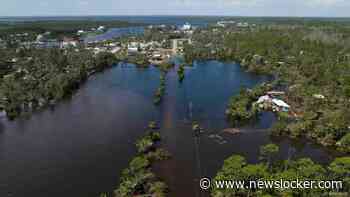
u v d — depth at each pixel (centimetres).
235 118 11519
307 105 12094
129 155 8681
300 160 7281
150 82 16962
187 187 7106
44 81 15125
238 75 18612
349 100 12262
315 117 10844
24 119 11488
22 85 14100
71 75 16188
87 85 16388
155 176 7538
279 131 10012
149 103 13325
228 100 13662
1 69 17000
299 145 9394
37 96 13325
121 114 11969
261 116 11800
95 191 6994
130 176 7256
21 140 9612
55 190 7038
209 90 15262
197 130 10369
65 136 9919
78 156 8606
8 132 10238
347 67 16825
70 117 11669
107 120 11338
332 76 15225
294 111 11938
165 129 10500
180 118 11550
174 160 8369
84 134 10075
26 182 7344
